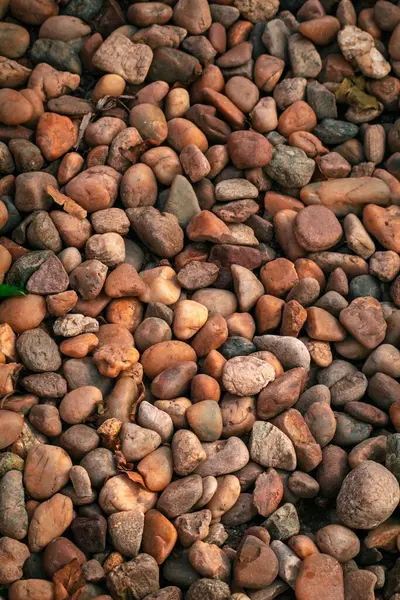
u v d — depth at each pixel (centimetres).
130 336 62
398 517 57
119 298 63
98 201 65
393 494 56
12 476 56
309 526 58
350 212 68
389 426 61
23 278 62
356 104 71
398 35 72
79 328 61
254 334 64
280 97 71
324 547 56
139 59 69
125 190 66
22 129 67
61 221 64
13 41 70
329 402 61
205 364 61
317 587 54
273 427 59
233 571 55
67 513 55
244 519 57
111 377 60
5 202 65
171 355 61
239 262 65
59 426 58
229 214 66
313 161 69
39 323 61
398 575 56
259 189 69
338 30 73
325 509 59
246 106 70
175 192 67
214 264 65
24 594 53
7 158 66
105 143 67
